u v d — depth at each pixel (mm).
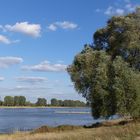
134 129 32719
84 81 51812
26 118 123562
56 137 32156
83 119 113625
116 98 47469
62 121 100500
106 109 49375
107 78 48625
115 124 50875
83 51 54844
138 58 51281
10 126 79500
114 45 53125
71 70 52625
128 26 52344
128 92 47500
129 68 48688
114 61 48656
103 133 32000
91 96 50250
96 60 51719
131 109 47406
